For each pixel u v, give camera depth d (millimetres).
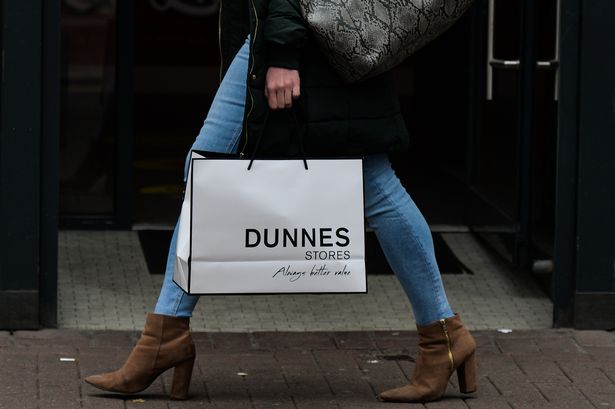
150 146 17828
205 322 9789
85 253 11656
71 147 12383
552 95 10258
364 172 7516
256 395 7883
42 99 8977
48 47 8930
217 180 7078
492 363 8672
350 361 8695
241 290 7129
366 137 7316
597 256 9445
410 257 7641
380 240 7684
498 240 11578
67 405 7555
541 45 10500
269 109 7156
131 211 12484
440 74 15906
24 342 8906
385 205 7586
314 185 7129
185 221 7207
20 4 8828
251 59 7109
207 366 8492
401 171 15547
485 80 12141
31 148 9000
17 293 9125
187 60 23078
